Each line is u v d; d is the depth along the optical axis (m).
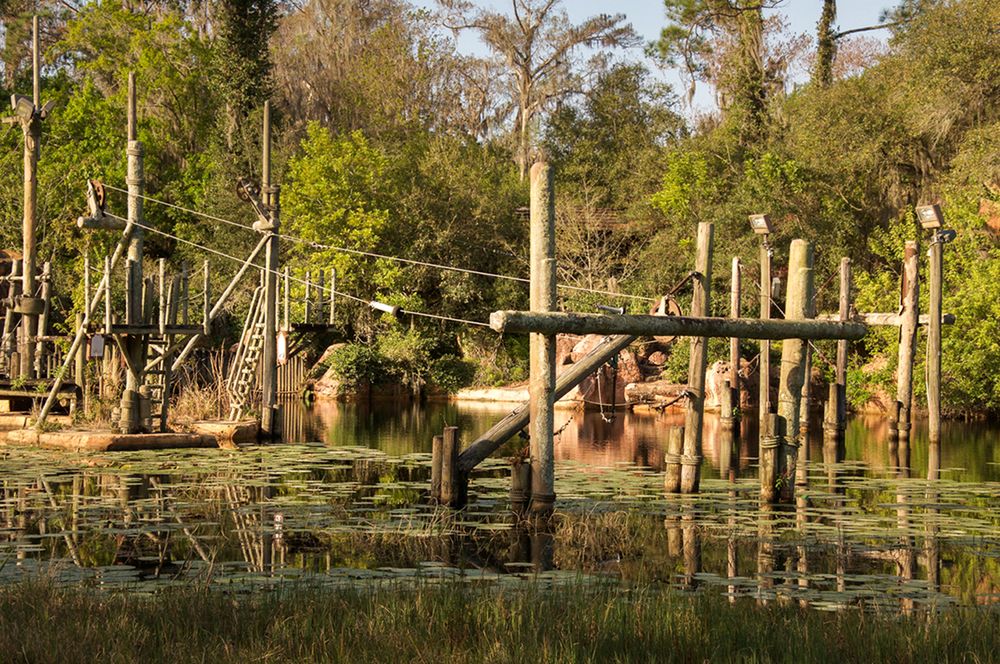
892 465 19.56
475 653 6.49
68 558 10.53
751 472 18.44
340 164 43.84
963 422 29.81
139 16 55.94
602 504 14.20
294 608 7.54
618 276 45.56
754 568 10.53
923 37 38.56
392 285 42.78
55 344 24.83
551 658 6.34
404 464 18.77
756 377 33.88
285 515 13.15
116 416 21.08
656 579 9.91
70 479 16.05
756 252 39.16
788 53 49.19
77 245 29.94
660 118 56.47
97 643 6.49
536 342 13.49
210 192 47.06
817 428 28.55
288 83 54.69
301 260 43.16
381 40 57.44
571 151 57.69
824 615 8.28
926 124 37.75
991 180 34.12
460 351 44.78
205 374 31.06
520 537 11.96
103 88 56.28
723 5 50.75
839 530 12.52
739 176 43.34
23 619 6.99
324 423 29.39
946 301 29.27
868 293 31.94
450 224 45.38
